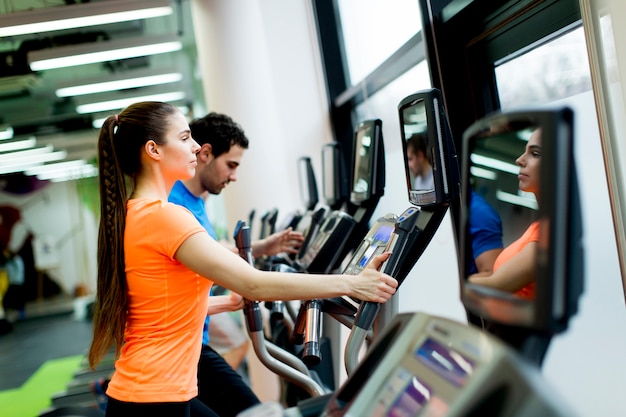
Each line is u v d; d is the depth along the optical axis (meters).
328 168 3.39
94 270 17.44
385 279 1.76
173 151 1.89
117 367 1.81
